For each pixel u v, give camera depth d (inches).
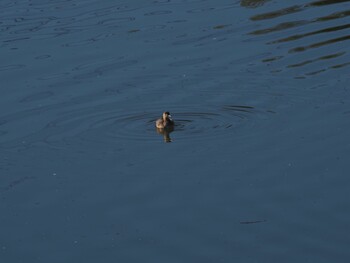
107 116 1309.1
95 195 1109.7
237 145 1204.5
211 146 1205.7
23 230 1046.4
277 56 1482.5
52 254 994.1
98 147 1226.0
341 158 1151.6
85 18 1707.7
